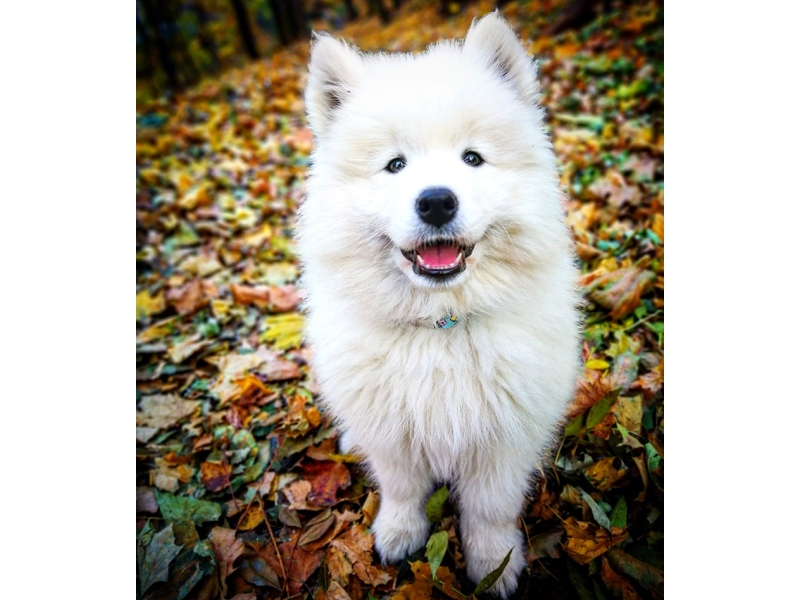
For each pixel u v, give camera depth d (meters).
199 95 2.63
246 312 1.08
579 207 1.14
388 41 3.12
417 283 0.54
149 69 2.74
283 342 0.97
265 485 0.74
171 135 2.06
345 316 0.59
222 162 1.79
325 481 0.74
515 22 2.41
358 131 0.58
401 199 0.54
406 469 0.64
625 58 1.62
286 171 1.67
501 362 0.56
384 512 0.68
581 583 0.60
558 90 1.68
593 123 1.42
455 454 0.59
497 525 0.64
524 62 0.62
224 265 1.25
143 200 1.55
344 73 0.63
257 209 1.47
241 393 0.86
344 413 0.62
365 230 0.57
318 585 0.62
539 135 0.60
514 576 0.62
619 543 0.61
